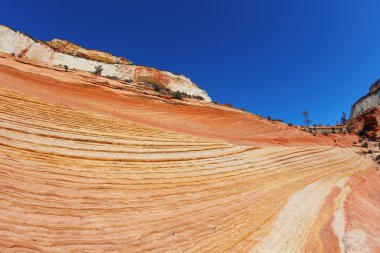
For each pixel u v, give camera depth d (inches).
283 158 680.4
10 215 205.6
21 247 186.4
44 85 684.7
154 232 257.9
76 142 345.7
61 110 429.1
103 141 375.2
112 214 257.1
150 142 442.6
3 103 365.4
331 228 419.8
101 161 329.4
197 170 418.9
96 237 224.5
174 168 392.8
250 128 1082.1
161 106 936.3
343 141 1453.0
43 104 424.5
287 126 1362.0
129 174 330.3
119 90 933.8
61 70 943.7
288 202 454.9
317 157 839.7
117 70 2962.6
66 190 259.1
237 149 594.2
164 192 328.5
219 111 1128.8
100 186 287.0
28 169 262.7
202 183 389.7
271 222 368.5
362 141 1560.0
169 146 459.5
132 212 271.9
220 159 498.9
